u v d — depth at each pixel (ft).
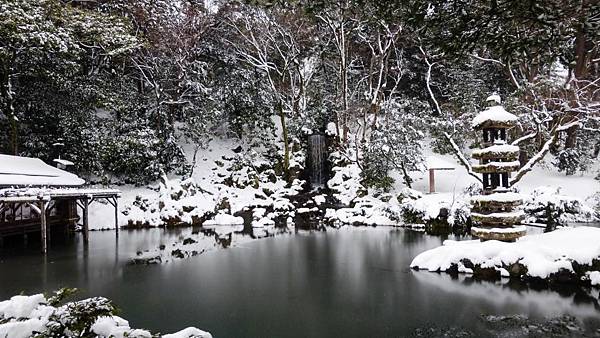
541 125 44.27
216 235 48.88
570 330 18.12
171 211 57.47
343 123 69.87
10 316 6.37
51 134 59.11
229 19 69.87
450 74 70.28
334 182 65.00
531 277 25.54
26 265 33.09
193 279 28.25
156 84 65.46
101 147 58.03
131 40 57.00
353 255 36.06
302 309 21.56
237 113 71.77
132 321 20.03
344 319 20.01
